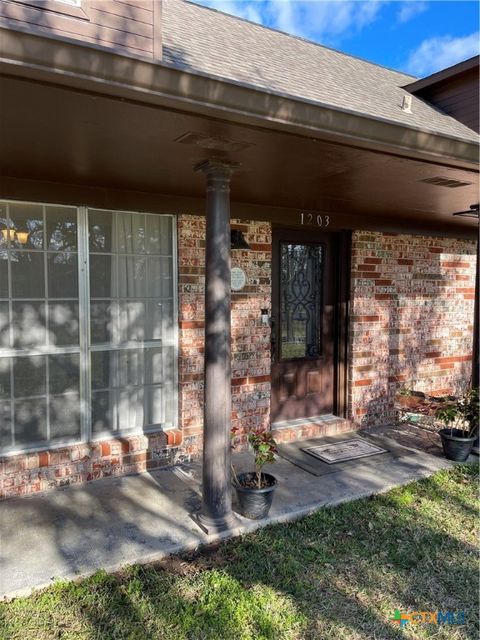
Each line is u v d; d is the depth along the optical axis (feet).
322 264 17.94
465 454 14.87
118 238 13.42
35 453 12.25
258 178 11.44
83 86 6.28
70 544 9.79
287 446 16.07
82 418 13.03
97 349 13.23
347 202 14.74
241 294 15.31
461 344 21.50
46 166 10.30
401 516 11.45
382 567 9.45
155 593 8.46
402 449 15.92
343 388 18.13
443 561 9.71
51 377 12.62
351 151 9.19
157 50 8.54
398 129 8.85
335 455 15.17
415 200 14.35
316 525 10.94
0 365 11.98
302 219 15.99
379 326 18.53
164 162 9.95
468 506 12.01
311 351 17.94
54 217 12.43
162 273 14.17
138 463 13.58
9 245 11.92
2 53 5.60
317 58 17.75
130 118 7.38
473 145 9.92
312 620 7.94
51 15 7.59
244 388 15.55
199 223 14.33
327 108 7.99
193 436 14.52
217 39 13.12
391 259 18.71
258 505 10.82
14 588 8.36
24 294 12.17
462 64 16.02
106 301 13.34
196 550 9.87
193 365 14.46
